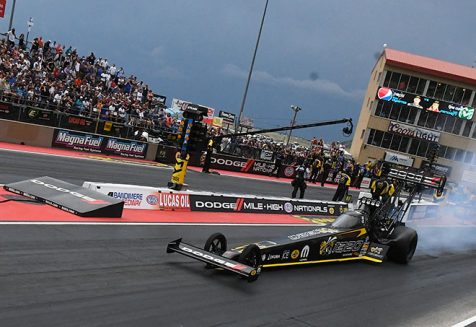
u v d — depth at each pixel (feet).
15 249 27.76
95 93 98.48
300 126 69.56
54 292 22.89
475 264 48.57
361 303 30.30
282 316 25.61
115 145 88.43
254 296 27.78
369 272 38.40
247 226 50.21
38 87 87.35
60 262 27.14
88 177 60.23
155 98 137.28
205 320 23.18
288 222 58.03
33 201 40.14
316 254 35.76
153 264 30.25
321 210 68.80
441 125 188.55
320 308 27.99
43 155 70.38
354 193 115.44
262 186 92.02
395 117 190.70
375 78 207.51
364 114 208.74
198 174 89.10
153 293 25.34
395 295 33.37
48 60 98.78
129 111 100.32
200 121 52.26
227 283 29.09
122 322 21.18
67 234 32.86
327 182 125.80
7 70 86.28
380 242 42.01
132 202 46.32
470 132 187.01
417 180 45.01
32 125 77.30
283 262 33.35
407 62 187.62
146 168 80.79
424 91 188.44
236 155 116.57
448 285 38.55
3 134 74.59
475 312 32.45
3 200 38.29
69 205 39.27
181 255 33.40
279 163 114.93
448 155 188.55
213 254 29.55
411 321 28.55
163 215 46.32
